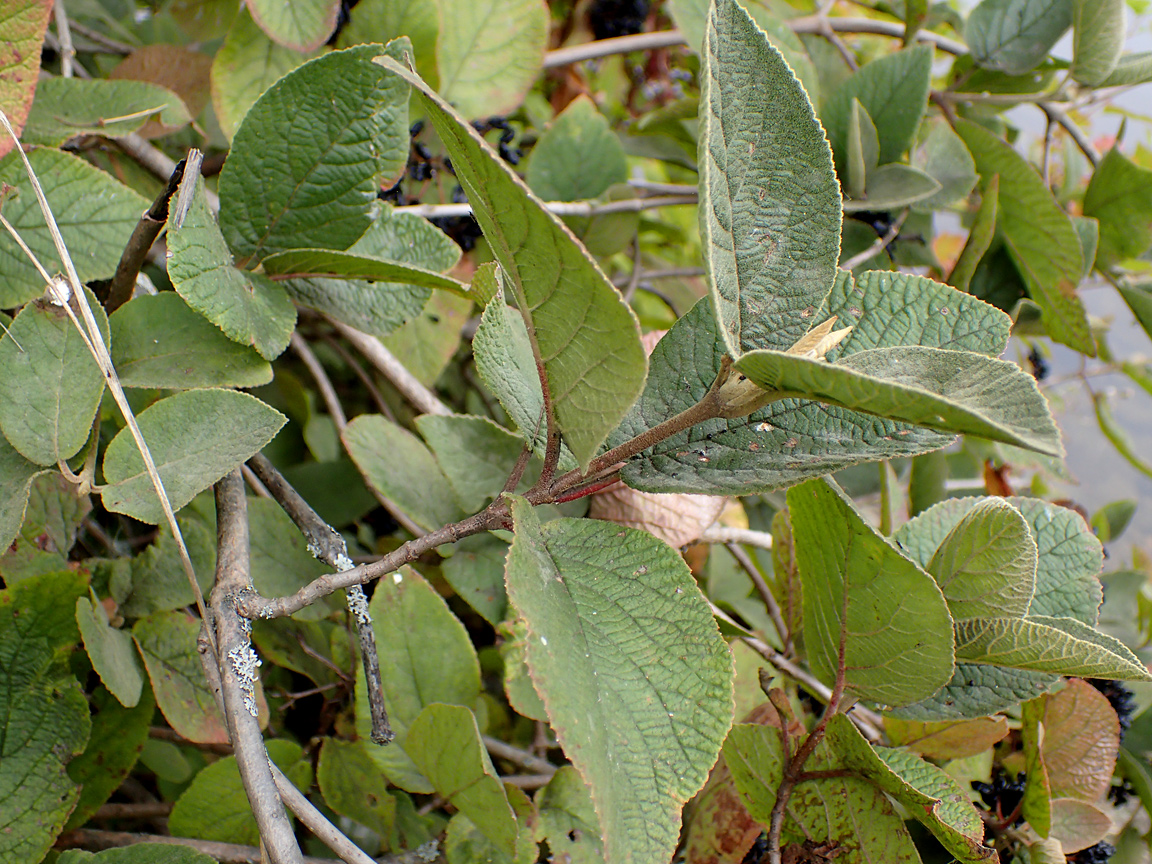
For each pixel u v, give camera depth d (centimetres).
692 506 48
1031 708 47
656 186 70
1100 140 104
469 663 45
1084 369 86
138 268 41
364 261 39
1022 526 38
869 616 37
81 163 41
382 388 79
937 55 104
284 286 41
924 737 48
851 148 61
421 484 50
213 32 65
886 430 33
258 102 39
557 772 45
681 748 31
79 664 43
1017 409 27
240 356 39
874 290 36
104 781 42
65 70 53
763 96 32
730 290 32
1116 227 74
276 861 31
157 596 43
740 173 32
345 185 40
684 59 101
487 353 35
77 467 38
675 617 32
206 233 38
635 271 78
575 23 93
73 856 36
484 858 42
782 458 34
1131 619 68
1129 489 116
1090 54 69
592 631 31
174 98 49
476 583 49
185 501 36
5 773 39
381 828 46
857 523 35
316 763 50
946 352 30
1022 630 38
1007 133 88
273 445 68
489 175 27
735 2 32
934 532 46
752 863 48
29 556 42
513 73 64
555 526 33
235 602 35
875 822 40
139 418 37
